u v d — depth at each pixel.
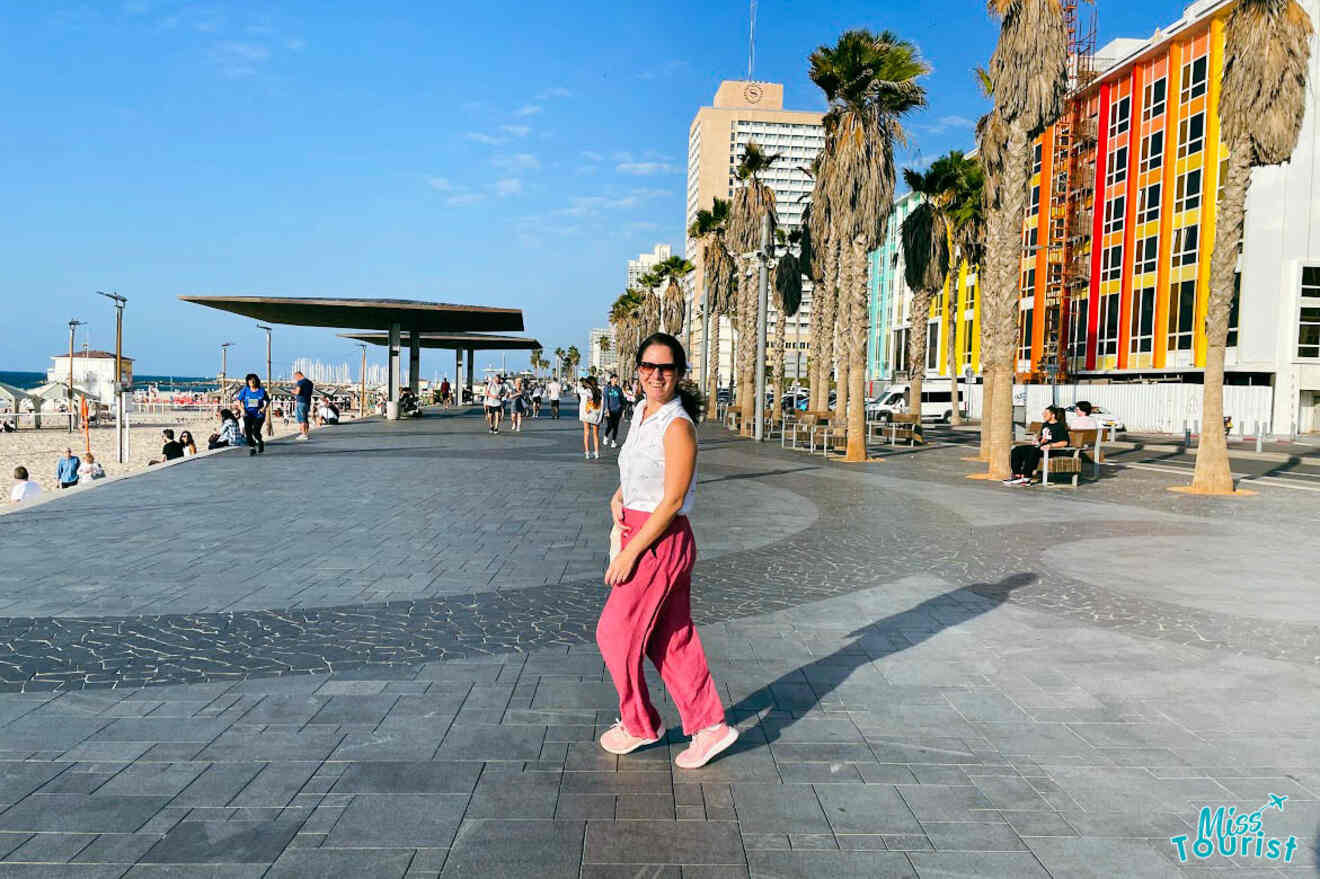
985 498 12.52
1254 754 3.57
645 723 3.45
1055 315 46.69
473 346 56.94
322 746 3.52
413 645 4.96
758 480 14.63
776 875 2.60
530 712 3.93
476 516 9.95
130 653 4.75
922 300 28.08
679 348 3.19
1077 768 3.42
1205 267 35.47
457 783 3.20
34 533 8.59
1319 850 2.79
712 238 42.72
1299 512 11.35
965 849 2.78
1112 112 42.12
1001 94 15.68
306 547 7.96
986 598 6.30
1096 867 2.68
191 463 16.50
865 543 8.60
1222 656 4.93
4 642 4.93
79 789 3.11
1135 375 40.50
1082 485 14.73
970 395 50.47
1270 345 34.00
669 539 3.26
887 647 5.06
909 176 28.36
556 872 2.60
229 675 4.41
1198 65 35.78
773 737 3.71
